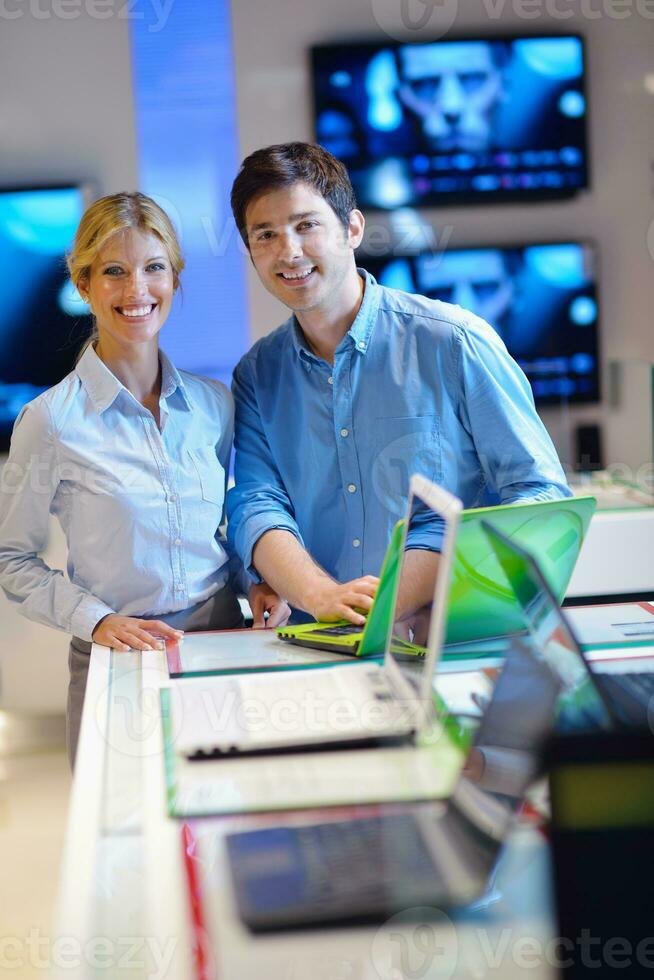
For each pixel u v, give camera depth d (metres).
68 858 1.09
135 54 3.89
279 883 1.02
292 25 3.92
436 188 3.98
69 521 2.01
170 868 1.07
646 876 0.98
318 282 2.00
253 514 2.11
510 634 1.70
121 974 0.92
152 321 2.00
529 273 4.03
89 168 3.91
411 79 3.93
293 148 2.00
